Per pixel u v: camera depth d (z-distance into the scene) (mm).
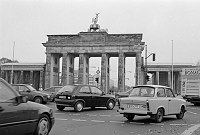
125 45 79062
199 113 23703
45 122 10258
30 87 29281
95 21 85188
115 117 18656
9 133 8508
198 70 35656
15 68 91125
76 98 22047
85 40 81625
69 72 85812
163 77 92812
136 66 78188
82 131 12477
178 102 18203
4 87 8789
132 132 12578
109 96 24891
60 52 83438
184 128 14195
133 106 16031
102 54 80750
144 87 16781
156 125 15117
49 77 83562
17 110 8820
